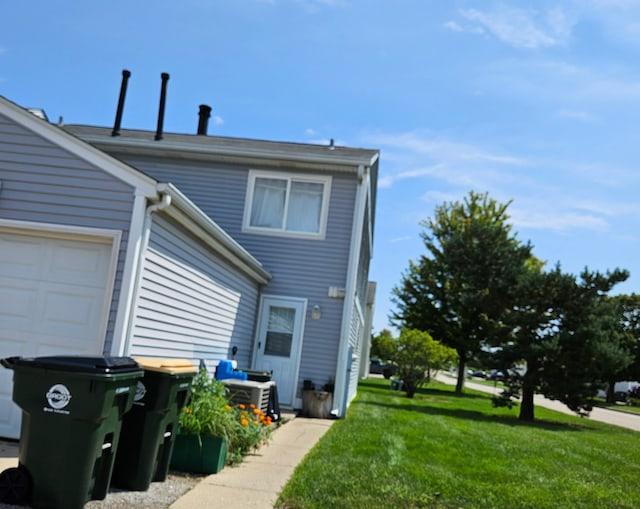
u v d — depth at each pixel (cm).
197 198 1357
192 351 916
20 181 702
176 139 1411
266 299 1320
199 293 916
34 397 439
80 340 679
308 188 1350
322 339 1303
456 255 2742
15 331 689
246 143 1398
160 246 744
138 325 703
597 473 849
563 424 1778
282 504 528
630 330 4134
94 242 695
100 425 445
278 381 1298
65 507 433
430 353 2216
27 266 702
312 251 1327
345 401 1279
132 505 479
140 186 685
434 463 775
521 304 1859
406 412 1509
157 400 522
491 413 1881
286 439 891
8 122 716
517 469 797
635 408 3956
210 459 621
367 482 622
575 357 1798
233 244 970
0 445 632
